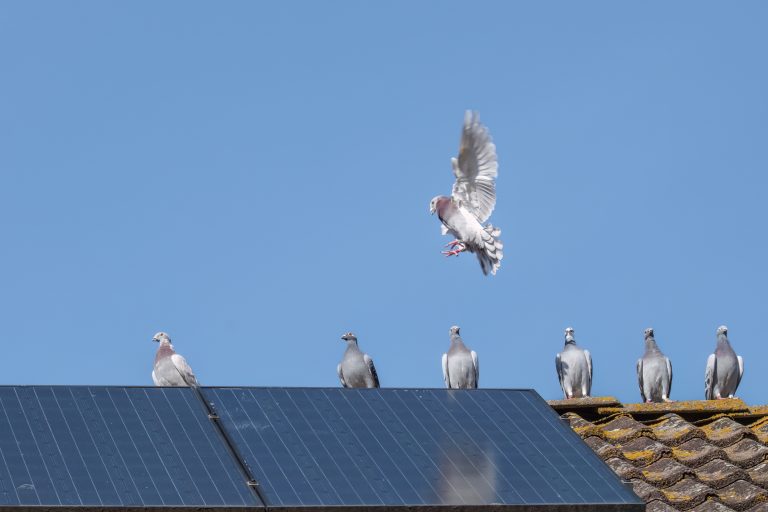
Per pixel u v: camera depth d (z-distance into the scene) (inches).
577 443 590.2
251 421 583.8
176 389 608.4
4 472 514.9
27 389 589.6
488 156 796.6
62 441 546.0
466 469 557.0
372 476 542.9
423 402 621.3
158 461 538.9
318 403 608.7
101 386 601.6
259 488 525.0
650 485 670.5
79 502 496.7
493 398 633.0
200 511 501.7
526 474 556.1
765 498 657.0
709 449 730.2
